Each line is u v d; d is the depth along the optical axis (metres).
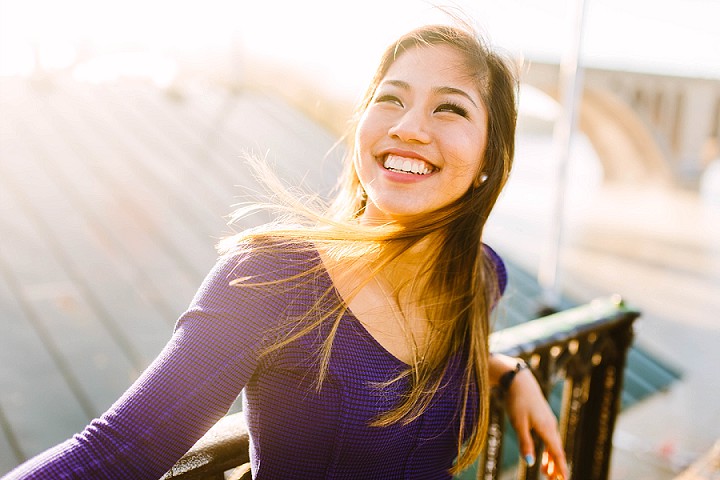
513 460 4.79
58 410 4.61
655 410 15.67
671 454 12.45
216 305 0.90
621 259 33.00
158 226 7.41
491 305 1.47
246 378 0.90
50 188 7.61
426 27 1.13
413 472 1.13
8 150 8.15
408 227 1.09
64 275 6.21
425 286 1.17
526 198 42.53
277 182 1.08
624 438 13.21
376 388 1.00
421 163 1.08
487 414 1.27
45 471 0.77
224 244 0.99
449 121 1.08
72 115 9.64
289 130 10.97
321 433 0.97
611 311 2.04
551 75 33.16
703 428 14.66
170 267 6.71
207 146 9.79
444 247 1.18
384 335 1.06
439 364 1.16
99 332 5.55
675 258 33.62
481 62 1.11
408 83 1.08
